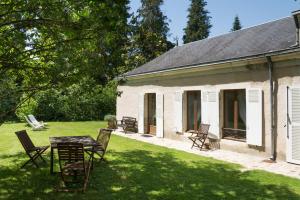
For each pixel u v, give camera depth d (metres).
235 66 12.69
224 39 16.75
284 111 10.95
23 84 7.80
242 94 12.97
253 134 11.98
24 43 6.57
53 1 6.00
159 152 12.77
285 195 7.39
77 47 6.71
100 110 28.19
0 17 6.20
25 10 6.09
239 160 11.30
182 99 15.88
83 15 5.97
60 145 7.97
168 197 7.20
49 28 6.48
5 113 7.32
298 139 10.50
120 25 6.26
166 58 19.88
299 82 10.44
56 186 7.94
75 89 7.76
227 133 13.53
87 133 18.64
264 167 10.24
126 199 7.05
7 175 8.94
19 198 7.10
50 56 7.15
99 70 7.09
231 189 7.83
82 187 7.87
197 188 7.89
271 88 11.27
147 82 19.00
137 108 20.17
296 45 10.51
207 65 13.69
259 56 11.38
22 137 9.95
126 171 9.47
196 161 11.05
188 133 15.62
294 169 9.98
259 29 15.09
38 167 9.84
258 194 7.45
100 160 10.62
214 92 13.79
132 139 16.81
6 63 6.72
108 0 5.48
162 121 17.41
